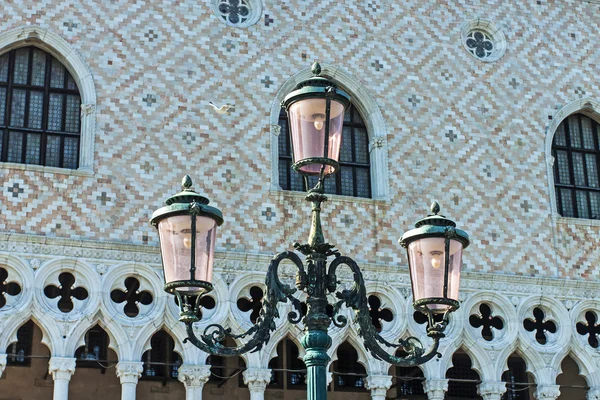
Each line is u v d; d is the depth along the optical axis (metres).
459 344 35.75
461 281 36.44
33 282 32.25
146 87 35.59
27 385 37.69
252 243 34.91
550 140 39.81
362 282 21.11
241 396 39.47
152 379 38.69
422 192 37.34
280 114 37.25
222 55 36.81
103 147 34.47
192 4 37.16
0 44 34.88
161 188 34.59
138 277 33.38
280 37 37.75
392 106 38.19
